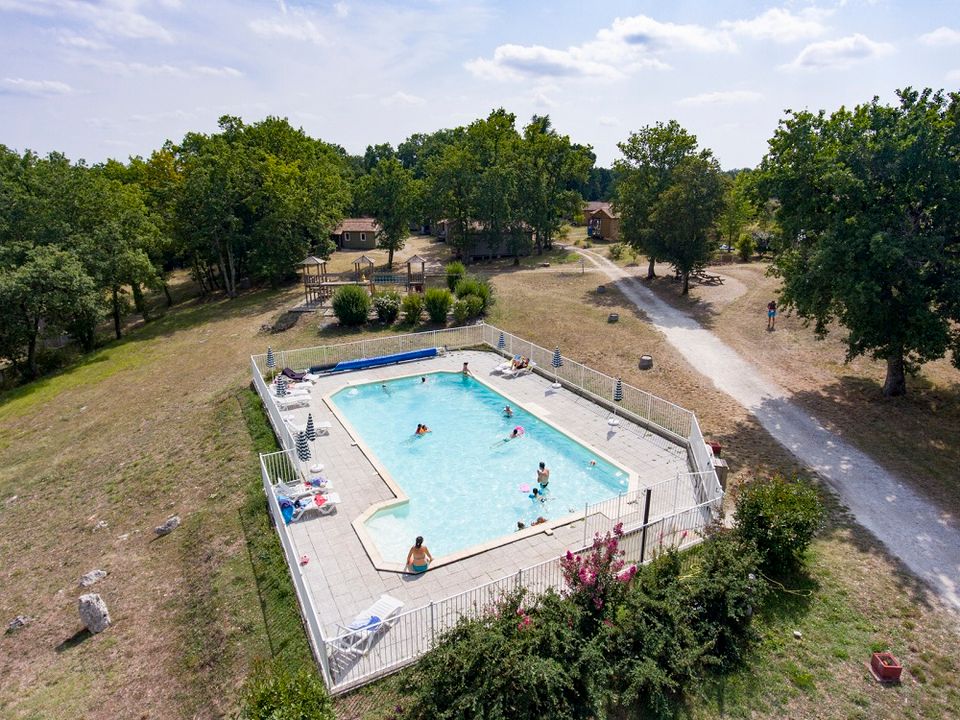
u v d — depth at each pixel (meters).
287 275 58.66
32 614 16.31
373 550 15.88
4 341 40.97
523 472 21.05
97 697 12.88
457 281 45.28
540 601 11.92
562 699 10.25
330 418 25.33
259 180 53.56
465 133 68.44
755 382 27.88
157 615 15.20
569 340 35.62
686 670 10.97
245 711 10.16
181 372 35.72
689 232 42.84
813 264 22.44
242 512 18.56
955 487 18.20
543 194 64.31
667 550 13.72
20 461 27.50
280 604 14.18
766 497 14.67
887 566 14.77
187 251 55.84
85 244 43.22
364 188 61.53
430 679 10.38
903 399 24.14
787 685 11.27
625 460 20.95
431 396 28.48
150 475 22.91
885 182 21.88
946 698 10.88
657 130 47.38
